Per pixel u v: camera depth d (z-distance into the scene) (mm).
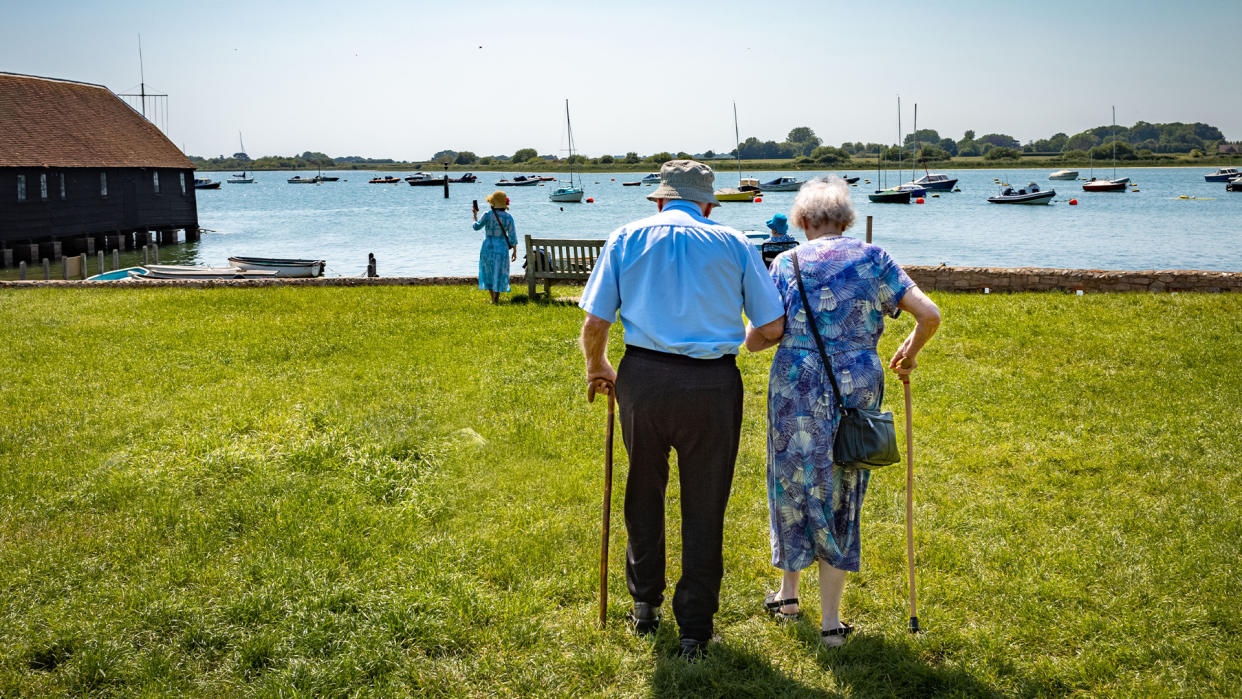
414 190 146125
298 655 3182
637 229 3195
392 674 3086
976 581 3783
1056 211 66500
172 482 4848
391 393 6922
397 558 3975
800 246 3396
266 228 56531
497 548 4152
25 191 36344
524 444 5684
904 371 3404
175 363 8023
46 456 5363
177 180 47281
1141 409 6234
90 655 3104
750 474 5129
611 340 8938
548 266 11664
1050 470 5148
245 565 3883
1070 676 3072
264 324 9961
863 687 3041
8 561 3893
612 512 4598
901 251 37531
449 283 13734
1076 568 3852
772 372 3363
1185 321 9141
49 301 11836
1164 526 4281
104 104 45469
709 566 3211
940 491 4852
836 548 3219
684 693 3016
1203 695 2920
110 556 3984
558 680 3090
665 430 3148
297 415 6086
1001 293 11766
